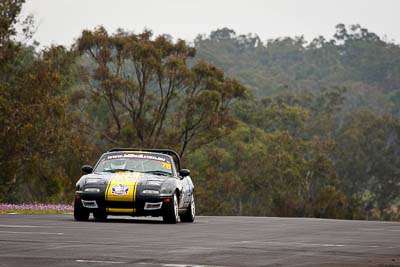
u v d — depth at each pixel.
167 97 179.50
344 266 26.39
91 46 176.88
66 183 136.88
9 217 53.66
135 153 54.38
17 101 131.00
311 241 37.53
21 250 29.08
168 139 177.00
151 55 176.12
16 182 134.62
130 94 178.75
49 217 54.88
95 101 177.88
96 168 53.75
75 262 25.53
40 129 129.25
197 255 28.91
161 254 28.88
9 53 139.00
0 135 126.12
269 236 40.84
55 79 135.25
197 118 183.25
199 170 197.12
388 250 32.97
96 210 50.03
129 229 42.88
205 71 176.62
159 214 50.41
